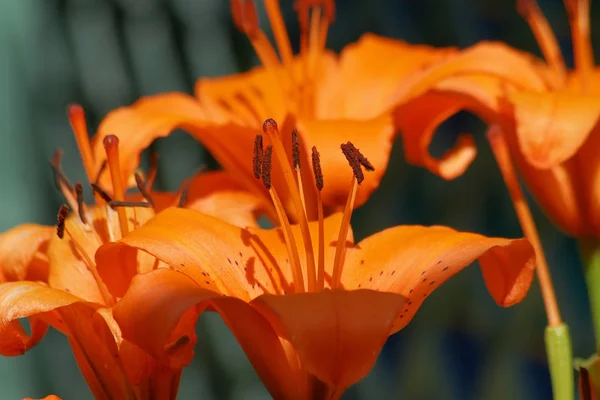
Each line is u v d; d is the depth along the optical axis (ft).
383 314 2.12
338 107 2.77
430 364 4.48
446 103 2.64
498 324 4.47
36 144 4.31
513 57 2.62
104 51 4.40
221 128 2.50
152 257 2.31
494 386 4.39
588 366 2.31
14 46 4.31
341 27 4.75
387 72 2.78
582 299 4.50
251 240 2.32
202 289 2.16
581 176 2.53
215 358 4.45
